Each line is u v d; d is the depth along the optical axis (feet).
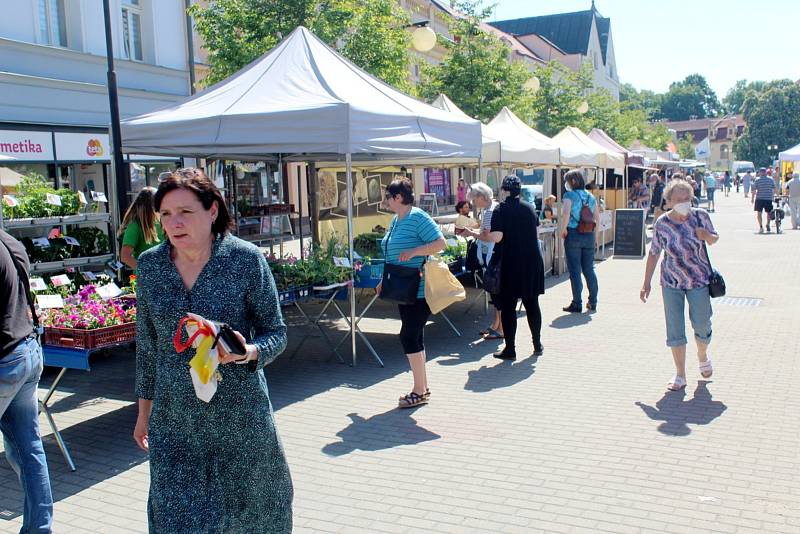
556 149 41.68
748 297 34.32
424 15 94.22
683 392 19.74
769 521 12.32
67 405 20.06
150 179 50.06
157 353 8.91
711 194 113.70
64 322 16.12
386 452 15.98
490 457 15.52
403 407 19.02
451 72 69.46
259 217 34.78
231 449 8.73
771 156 288.51
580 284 31.83
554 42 196.03
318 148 21.26
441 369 22.80
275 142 21.48
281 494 9.18
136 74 52.34
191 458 8.68
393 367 23.22
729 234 68.64
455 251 30.42
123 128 23.03
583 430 16.99
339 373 22.65
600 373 21.91
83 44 48.01
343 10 46.01
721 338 25.98
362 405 19.38
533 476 14.47
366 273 24.25
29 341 11.50
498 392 20.21
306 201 72.90
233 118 21.70
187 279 8.77
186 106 24.11
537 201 67.21
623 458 15.24
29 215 23.84
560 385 20.74
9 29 43.47
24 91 43.93
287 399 20.04
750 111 300.40
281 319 9.20
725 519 12.43
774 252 52.70
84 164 47.78
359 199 41.78
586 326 28.86
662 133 182.19
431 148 24.56
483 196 24.73
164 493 8.50
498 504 13.28
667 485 13.85
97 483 14.83
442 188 85.46
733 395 19.30
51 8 46.62
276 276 22.77
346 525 12.62
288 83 23.58
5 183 29.94
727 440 16.10
